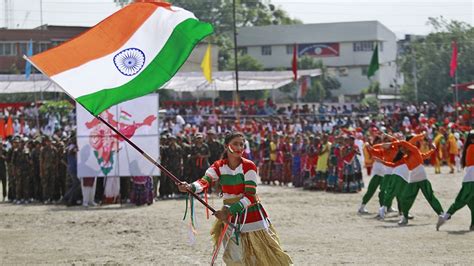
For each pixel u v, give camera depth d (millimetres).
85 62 13328
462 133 53438
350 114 73875
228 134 12836
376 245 19656
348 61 121750
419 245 19531
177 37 13812
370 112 78125
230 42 123500
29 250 20328
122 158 32125
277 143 43812
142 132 32125
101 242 21500
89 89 13031
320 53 122750
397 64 116250
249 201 12539
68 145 32906
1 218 28109
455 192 35500
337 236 21547
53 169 34406
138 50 13641
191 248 19844
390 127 64500
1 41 89875
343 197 34469
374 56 63250
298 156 41719
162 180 34938
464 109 68188
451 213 22344
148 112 32031
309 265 16703
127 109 32031
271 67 124375
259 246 12539
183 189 12586
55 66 13156
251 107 77562
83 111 32188
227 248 12680
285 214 27531
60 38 91250
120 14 13914
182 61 13703
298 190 39219
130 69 13438
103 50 13531
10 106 76500
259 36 124688
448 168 54406
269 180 44156
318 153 38875
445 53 98188
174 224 25141
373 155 25297
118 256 18891
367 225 24156
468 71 97250
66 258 18828
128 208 30906
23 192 35281
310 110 81188
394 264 16703
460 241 20172
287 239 20984
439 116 74000
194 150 35594
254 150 48094
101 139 32125
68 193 32844
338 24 121875
